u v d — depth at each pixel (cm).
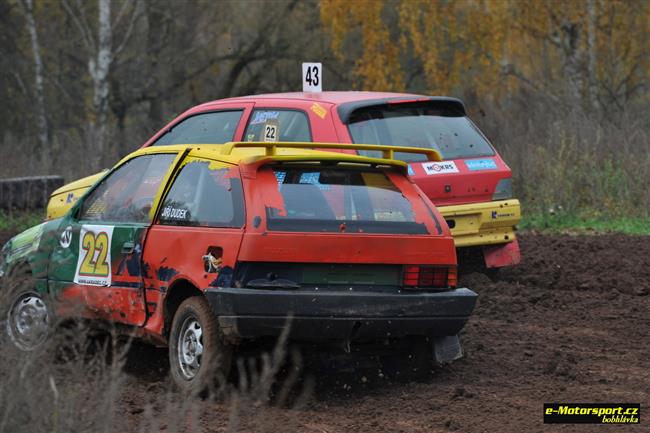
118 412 1969
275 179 2147
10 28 10669
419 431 1914
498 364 2439
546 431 1906
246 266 2053
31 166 6228
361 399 2161
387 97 3189
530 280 3491
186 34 10856
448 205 3148
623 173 5334
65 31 11081
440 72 8538
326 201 2156
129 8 10700
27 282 2380
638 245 4094
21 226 4903
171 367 2170
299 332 2073
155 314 2247
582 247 4066
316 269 2100
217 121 3372
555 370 2356
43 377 1597
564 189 5250
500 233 3241
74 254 2462
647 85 8150
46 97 11006
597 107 7131
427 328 2177
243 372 1986
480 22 8362
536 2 7894
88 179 3281
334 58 10719
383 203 2217
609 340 2705
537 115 6812
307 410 2064
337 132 3034
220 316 2048
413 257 2169
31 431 1520
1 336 1753
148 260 2261
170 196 2289
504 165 3256
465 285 3381
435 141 3180
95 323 2425
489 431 1909
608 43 7894
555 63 8500
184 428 1891
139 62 10631
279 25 10612
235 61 11338
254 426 1927
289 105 3177
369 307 2102
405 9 8494
